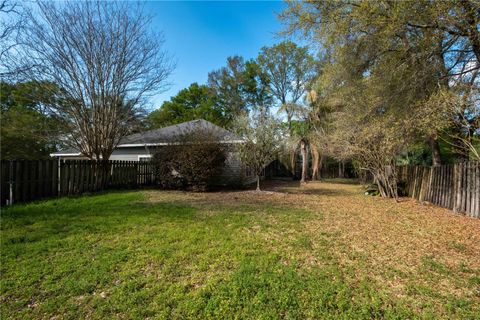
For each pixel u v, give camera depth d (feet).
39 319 7.60
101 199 26.40
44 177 26.55
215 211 21.27
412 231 16.16
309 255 12.04
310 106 54.85
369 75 25.49
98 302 8.31
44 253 11.92
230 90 94.94
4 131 37.27
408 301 8.48
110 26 33.22
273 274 9.98
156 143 43.93
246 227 16.47
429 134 21.29
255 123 34.01
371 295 8.75
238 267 10.64
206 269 10.52
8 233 14.58
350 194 34.88
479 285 9.52
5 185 22.99
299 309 7.98
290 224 17.40
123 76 34.99
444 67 21.31
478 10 16.01
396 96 23.11
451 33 18.02
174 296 8.61
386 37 19.30
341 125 34.50
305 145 55.77
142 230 15.52
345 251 12.62
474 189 20.24
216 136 37.09
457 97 17.58
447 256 12.19
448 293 8.99
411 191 31.78
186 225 16.72
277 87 88.07
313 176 61.46
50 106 32.50
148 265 10.85
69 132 34.45
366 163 32.91
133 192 32.50
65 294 8.75
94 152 34.35
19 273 9.97
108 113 34.73
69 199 26.09
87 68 32.65
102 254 11.87
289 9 22.04
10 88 32.35
